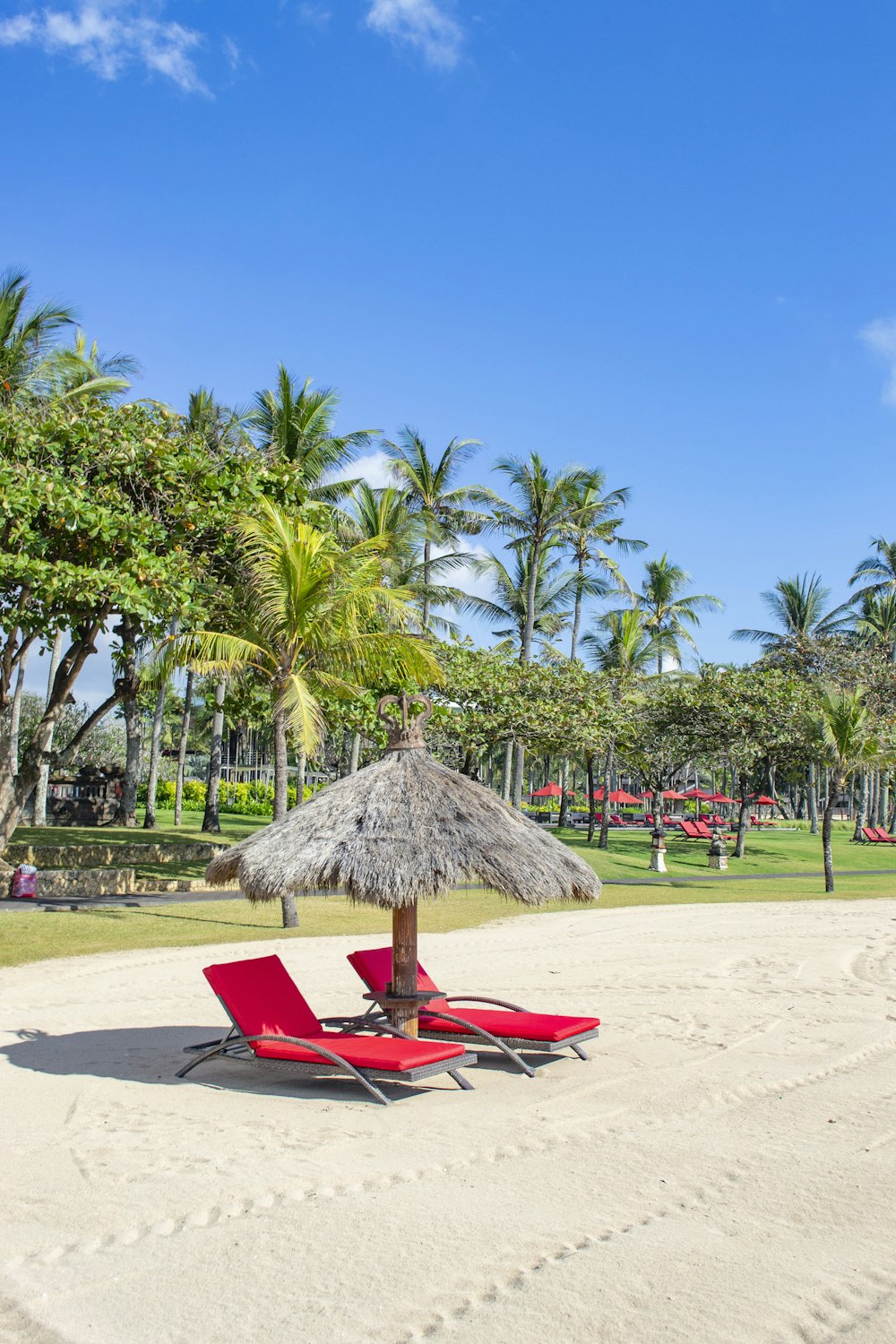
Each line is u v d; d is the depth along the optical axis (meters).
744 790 36.53
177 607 17.03
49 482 15.81
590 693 29.39
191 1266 4.26
